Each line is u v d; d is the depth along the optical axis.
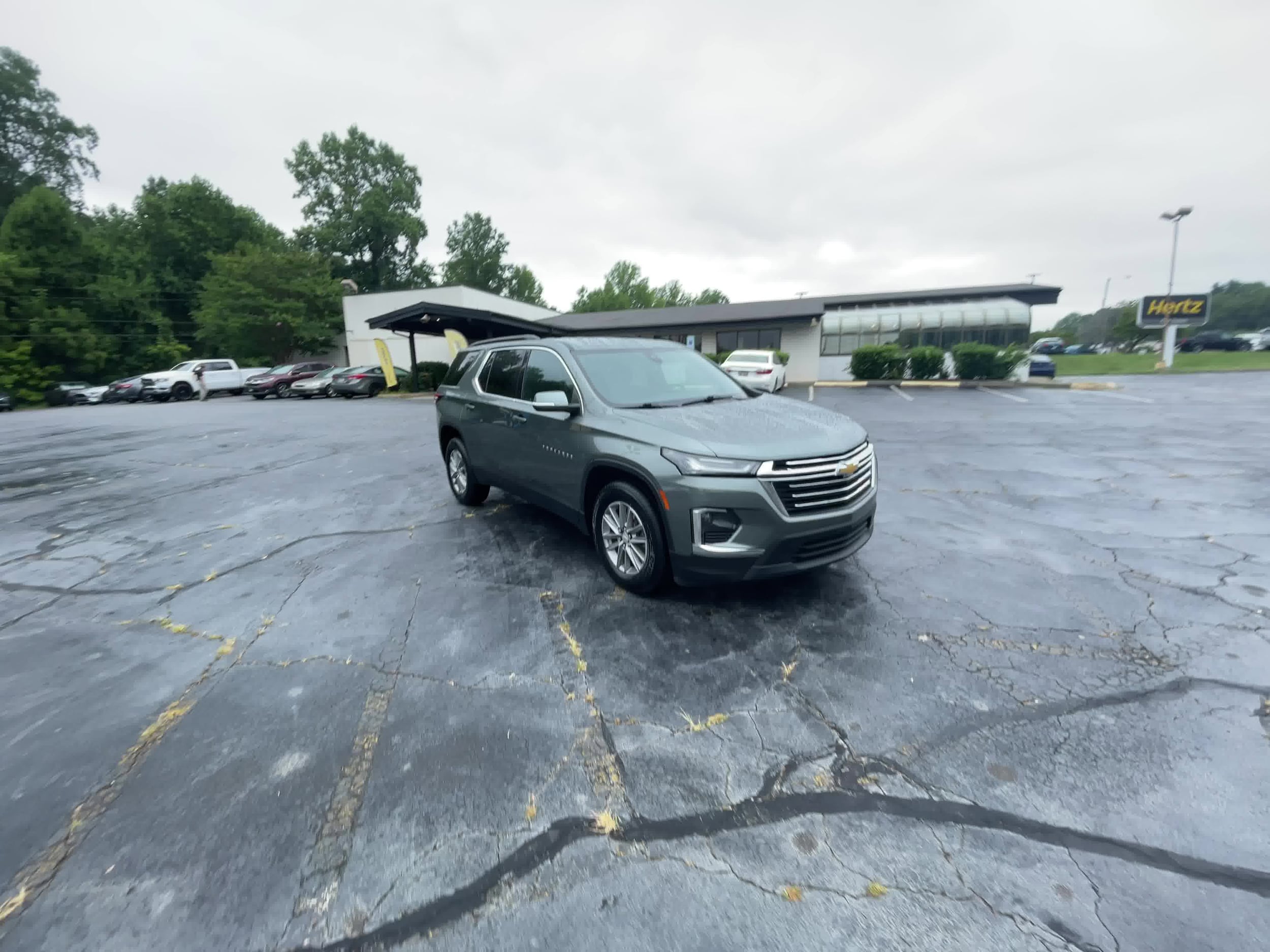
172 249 50.53
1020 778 2.40
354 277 57.56
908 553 4.80
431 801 2.35
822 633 3.56
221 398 30.30
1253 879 1.92
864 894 1.92
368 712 2.93
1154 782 2.36
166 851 2.15
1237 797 2.27
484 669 3.28
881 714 2.82
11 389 33.78
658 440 3.76
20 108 48.09
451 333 26.59
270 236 54.31
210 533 5.92
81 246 40.22
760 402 4.56
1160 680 3.04
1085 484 6.91
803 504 3.55
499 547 5.18
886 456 8.80
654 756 2.58
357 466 9.09
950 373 21.91
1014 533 5.29
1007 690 2.99
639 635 3.59
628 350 5.04
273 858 2.11
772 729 2.73
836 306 30.72
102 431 14.91
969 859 2.04
